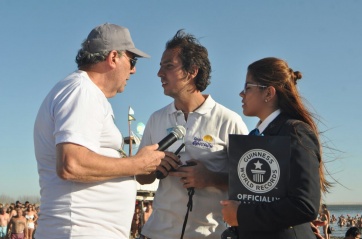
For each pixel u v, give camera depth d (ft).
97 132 10.30
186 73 13.94
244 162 10.60
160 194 14.26
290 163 10.19
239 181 10.62
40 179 10.83
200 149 14.05
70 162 9.76
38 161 10.91
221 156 14.19
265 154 10.41
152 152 11.14
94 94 10.57
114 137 10.99
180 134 13.52
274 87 11.30
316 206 9.98
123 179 11.10
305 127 10.57
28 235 88.99
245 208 10.37
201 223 13.78
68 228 10.20
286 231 10.26
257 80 11.46
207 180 13.44
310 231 10.69
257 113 11.60
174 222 13.88
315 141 10.53
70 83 10.56
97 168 10.04
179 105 14.53
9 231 77.36
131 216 11.33
